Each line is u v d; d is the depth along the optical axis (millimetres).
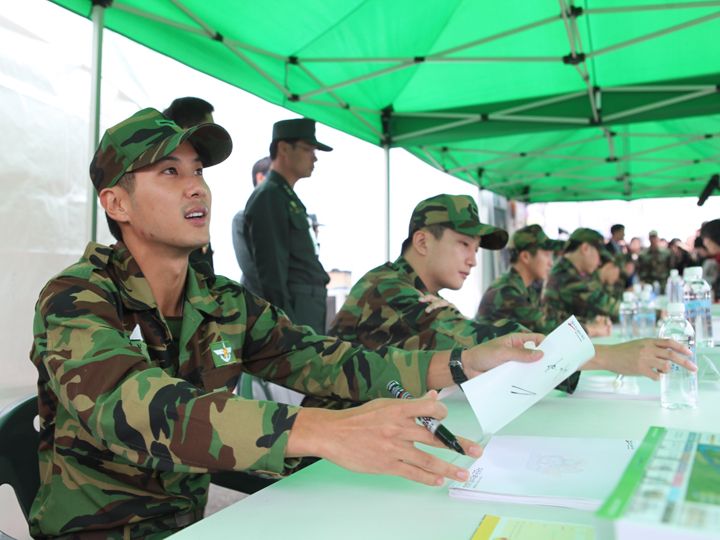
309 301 2834
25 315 2291
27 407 972
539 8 3535
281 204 2717
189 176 1004
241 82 3154
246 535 606
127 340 814
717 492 394
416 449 660
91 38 2311
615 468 744
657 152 6883
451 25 3674
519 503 663
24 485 928
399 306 1607
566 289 3770
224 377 1032
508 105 4484
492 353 1018
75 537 876
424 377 1068
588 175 7676
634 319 3246
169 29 2662
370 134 4641
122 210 997
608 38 3820
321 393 1112
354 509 669
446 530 598
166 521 914
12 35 2281
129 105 2719
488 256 8328
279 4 2838
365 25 3266
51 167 2406
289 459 703
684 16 3555
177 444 695
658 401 1218
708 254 5008
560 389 1299
